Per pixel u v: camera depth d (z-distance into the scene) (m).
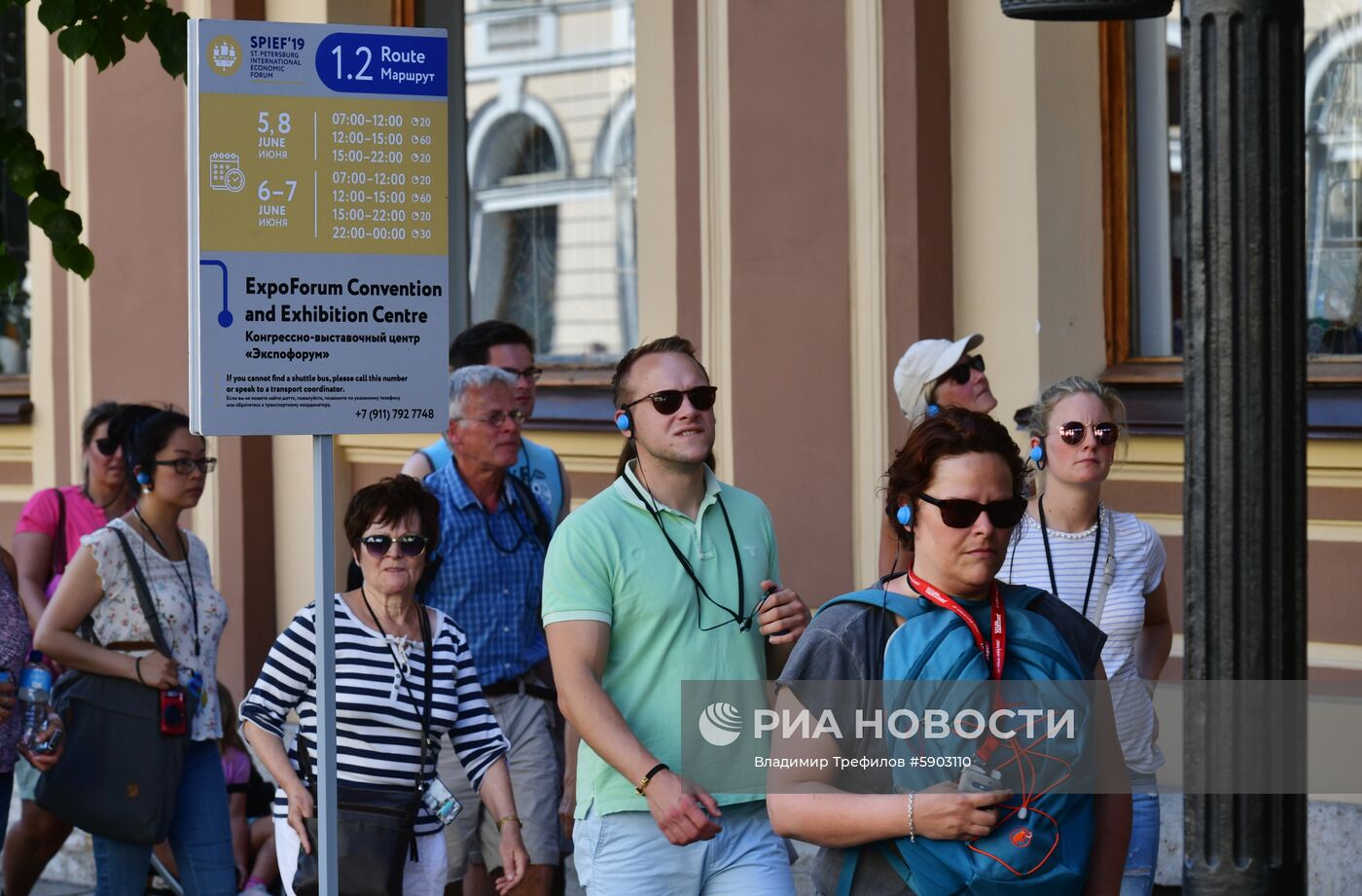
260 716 9.51
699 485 8.73
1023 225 13.31
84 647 11.13
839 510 13.80
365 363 7.47
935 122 13.47
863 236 13.58
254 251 7.27
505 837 9.67
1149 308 13.70
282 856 9.34
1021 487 6.80
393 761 9.43
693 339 14.78
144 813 11.08
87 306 18.66
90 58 18.48
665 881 8.36
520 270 17.39
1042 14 6.80
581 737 8.21
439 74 7.54
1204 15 5.95
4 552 11.27
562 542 8.42
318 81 7.35
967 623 6.61
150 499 11.45
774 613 8.45
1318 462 12.48
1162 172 13.61
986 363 13.53
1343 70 13.06
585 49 16.80
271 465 17.72
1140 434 13.06
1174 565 12.98
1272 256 5.92
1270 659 5.96
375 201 7.46
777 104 14.00
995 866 6.36
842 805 6.48
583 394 16.11
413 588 9.78
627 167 16.59
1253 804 6.02
